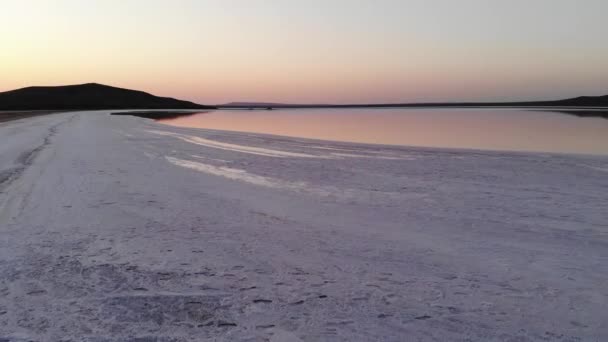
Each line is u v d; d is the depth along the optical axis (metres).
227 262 4.88
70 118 44.12
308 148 15.74
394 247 5.38
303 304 3.87
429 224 6.38
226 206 7.46
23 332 3.39
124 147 16.25
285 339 3.30
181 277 4.46
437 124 37.59
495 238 5.70
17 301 3.92
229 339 3.30
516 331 3.39
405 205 7.50
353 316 3.65
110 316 3.66
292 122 43.47
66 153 14.43
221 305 3.86
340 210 7.20
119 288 4.20
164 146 16.58
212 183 9.45
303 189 8.84
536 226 6.19
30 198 7.96
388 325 3.50
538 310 3.72
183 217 6.77
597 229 6.00
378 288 4.19
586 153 14.23
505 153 13.64
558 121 40.94
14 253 5.13
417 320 3.58
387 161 12.42
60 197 8.05
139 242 5.56
